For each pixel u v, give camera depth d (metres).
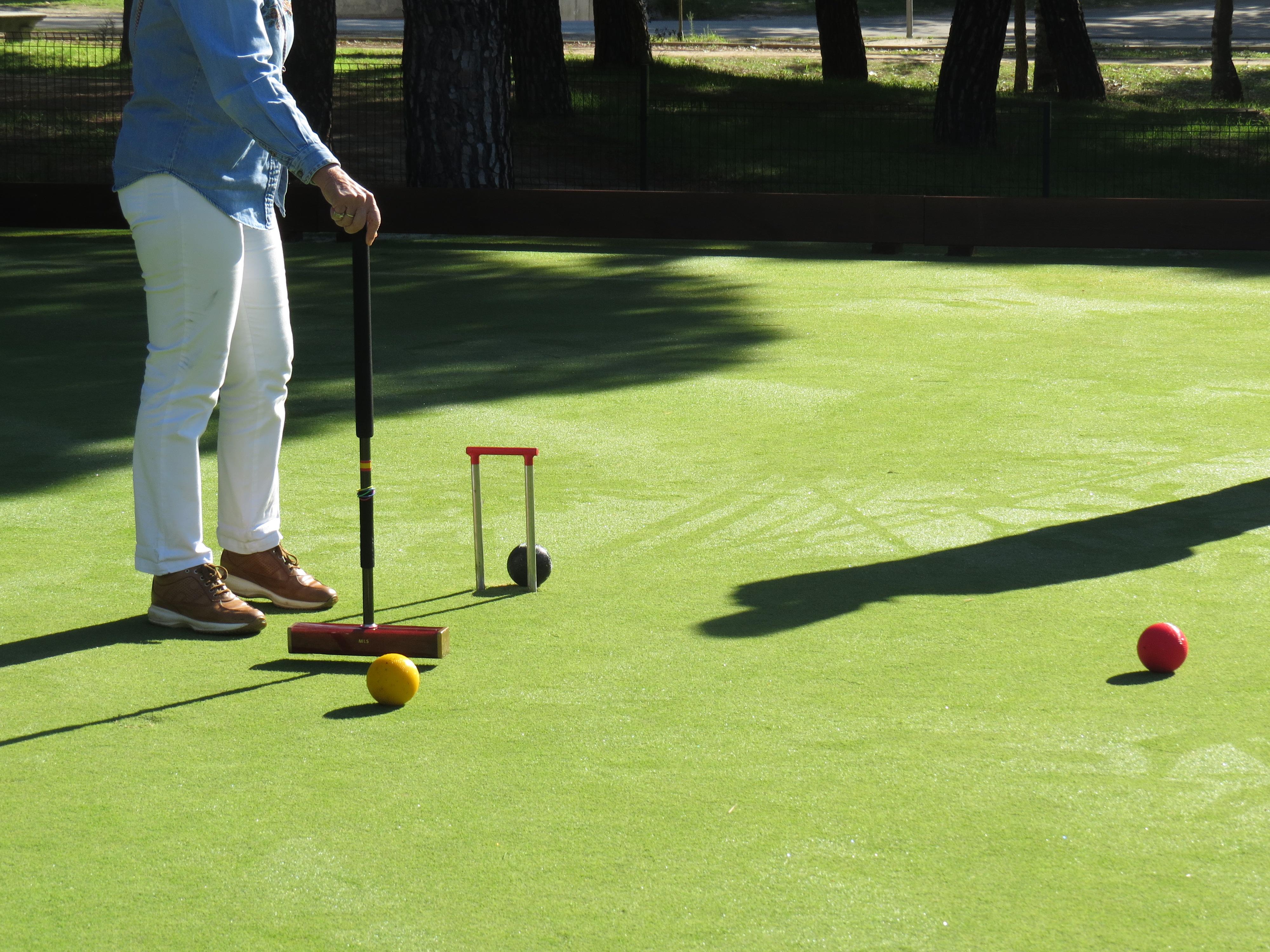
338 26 39.22
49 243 13.59
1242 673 3.87
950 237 13.45
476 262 12.65
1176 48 37.53
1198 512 5.48
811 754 3.40
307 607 4.53
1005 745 3.43
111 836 3.05
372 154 18.36
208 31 3.94
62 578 4.84
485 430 6.93
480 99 14.53
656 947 2.61
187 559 4.34
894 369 8.29
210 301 4.25
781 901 2.76
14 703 3.78
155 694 3.84
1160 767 3.30
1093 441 6.61
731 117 19.30
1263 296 10.96
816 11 28.83
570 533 5.29
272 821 3.11
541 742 3.49
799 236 13.73
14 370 8.26
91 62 24.25
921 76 30.55
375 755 3.43
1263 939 2.61
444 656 4.05
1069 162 18.89
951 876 2.84
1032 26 45.50
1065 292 11.23
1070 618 4.33
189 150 4.15
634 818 3.09
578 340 9.23
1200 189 17.34
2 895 2.82
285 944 2.63
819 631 4.24
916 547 5.08
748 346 9.03
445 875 2.87
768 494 5.79
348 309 10.38
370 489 4.09
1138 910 2.71
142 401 4.31
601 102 22.27
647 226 13.95
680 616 4.39
